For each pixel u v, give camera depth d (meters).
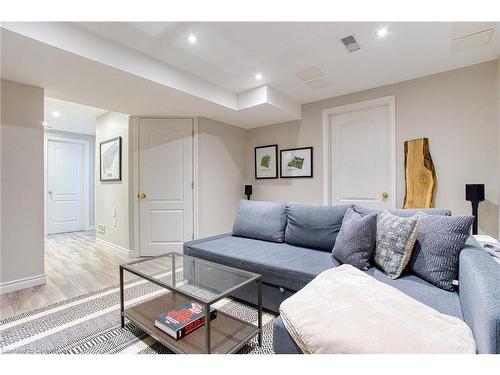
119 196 3.77
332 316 0.99
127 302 2.08
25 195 2.36
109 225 4.00
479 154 2.49
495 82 2.42
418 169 2.73
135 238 3.56
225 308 1.97
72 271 2.88
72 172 5.62
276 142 4.02
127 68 2.15
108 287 2.40
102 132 4.18
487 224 2.45
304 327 0.98
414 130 2.83
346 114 3.36
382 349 0.83
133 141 3.56
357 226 1.71
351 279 1.27
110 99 2.83
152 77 2.33
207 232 3.77
